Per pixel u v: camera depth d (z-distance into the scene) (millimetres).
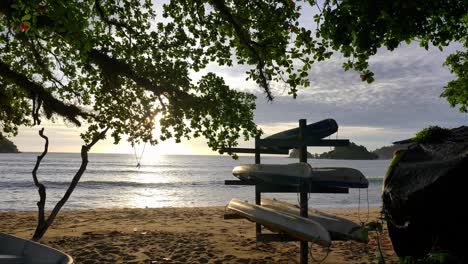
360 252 9484
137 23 10133
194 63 9867
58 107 10594
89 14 9680
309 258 8867
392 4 5473
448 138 6297
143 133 10484
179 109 9805
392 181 5832
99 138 10781
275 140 7910
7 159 156875
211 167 137000
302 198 7406
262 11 8906
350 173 7359
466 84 15195
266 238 7797
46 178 59844
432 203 5180
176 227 14328
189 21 9656
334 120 7562
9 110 12172
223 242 10859
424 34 5871
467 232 4996
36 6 6422
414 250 5598
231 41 9586
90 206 29656
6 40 10484
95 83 10984
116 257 8930
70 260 4980
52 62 11750
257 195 9562
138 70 9727
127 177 69875
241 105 10133
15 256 6070
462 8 5910
